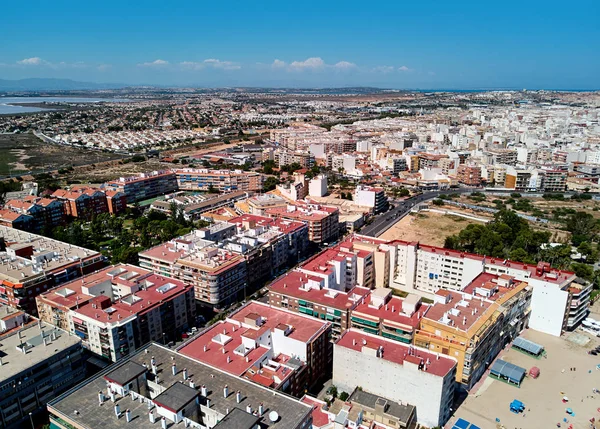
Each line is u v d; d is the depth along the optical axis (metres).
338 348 198.88
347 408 167.62
